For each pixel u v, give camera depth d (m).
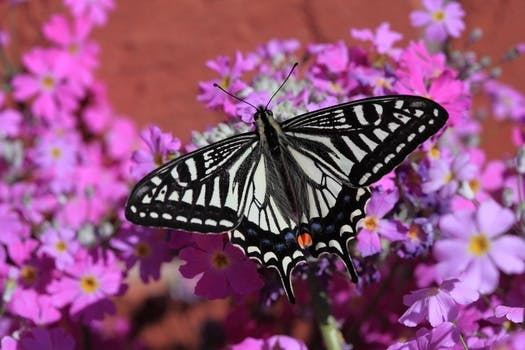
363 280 0.54
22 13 0.68
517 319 0.51
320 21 0.66
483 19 0.66
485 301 0.55
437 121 0.51
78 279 0.57
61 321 0.61
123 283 0.57
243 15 0.67
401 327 0.59
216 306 0.69
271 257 0.52
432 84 0.54
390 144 0.52
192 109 0.69
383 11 0.66
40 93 0.67
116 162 0.68
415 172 0.54
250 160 0.53
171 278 0.70
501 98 0.67
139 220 0.51
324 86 0.55
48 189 0.65
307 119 0.53
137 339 0.67
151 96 0.69
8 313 0.58
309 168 0.53
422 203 0.54
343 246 0.52
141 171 0.54
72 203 0.63
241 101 0.54
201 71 0.68
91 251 0.57
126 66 0.69
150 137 0.54
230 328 0.59
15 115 0.66
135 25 0.68
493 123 0.69
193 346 0.68
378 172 0.52
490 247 0.50
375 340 0.59
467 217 0.50
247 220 0.52
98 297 0.56
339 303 0.60
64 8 0.68
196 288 0.53
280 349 0.54
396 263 0.58
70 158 0.67
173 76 0.68
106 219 0.61
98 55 0.69
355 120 0.52
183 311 0.69
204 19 0.67
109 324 0.68
